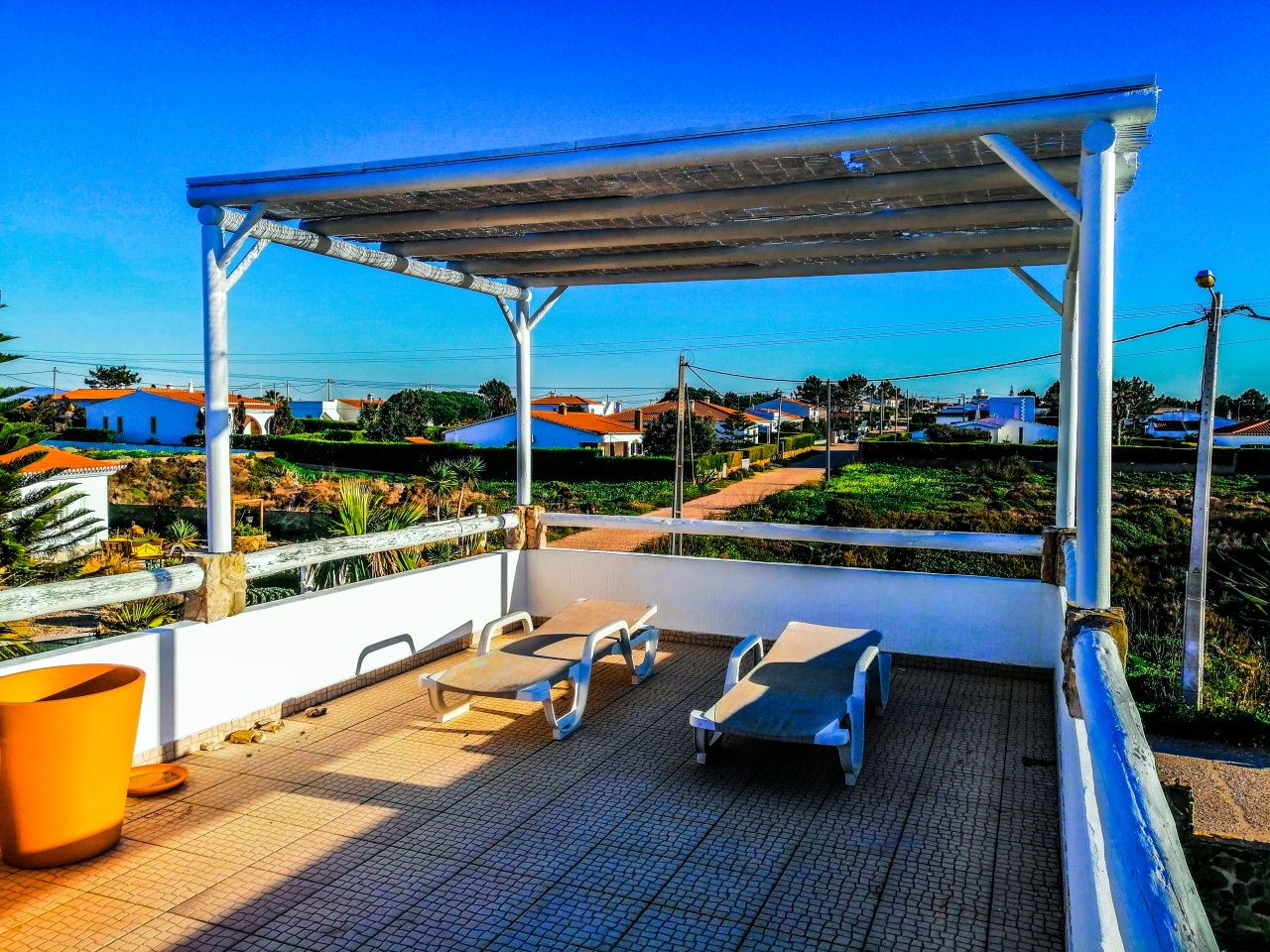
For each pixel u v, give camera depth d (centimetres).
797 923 277
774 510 3127
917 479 4188
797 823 348
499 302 646
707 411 7012
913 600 569
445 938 269
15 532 1341
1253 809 805
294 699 481
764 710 395
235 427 7019
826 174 400
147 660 401
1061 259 524
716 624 624
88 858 318
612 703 503
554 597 675
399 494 2725
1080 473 310
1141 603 1420
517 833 340
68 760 308
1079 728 284
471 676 452
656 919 279
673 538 2128
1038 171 320
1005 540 547
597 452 4975
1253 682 1123
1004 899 290
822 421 10356
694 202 432
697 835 338
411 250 537
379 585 541
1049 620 536
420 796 374
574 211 450
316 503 3097
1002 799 370
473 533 628
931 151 363
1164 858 115
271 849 327
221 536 445
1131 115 307
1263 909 418
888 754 422
